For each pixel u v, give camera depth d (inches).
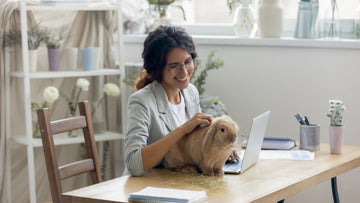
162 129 77.5
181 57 75.0
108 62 130.9
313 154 85.0
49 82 128.3
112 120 132.7
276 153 85.8
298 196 114.7
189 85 86.7
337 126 85.5
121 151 135.3
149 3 125.6
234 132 69.1
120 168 138.2
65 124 82.7
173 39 75.1
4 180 119.1
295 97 113.6
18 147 125.3
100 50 129.8
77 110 131.6
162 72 77.2
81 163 84.4
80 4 119.4
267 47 116.0
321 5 117.2
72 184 133.7
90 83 133.0
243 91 120.3
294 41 111.5
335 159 82.1
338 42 106.4
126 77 131.6
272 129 117.2
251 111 119.6
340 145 85.7
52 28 126.0
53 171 77.7
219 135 69.0
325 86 109.7
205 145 70.2
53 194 78.0
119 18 124.4
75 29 128.5
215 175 72.0
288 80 114.1
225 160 72.1
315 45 109.1
